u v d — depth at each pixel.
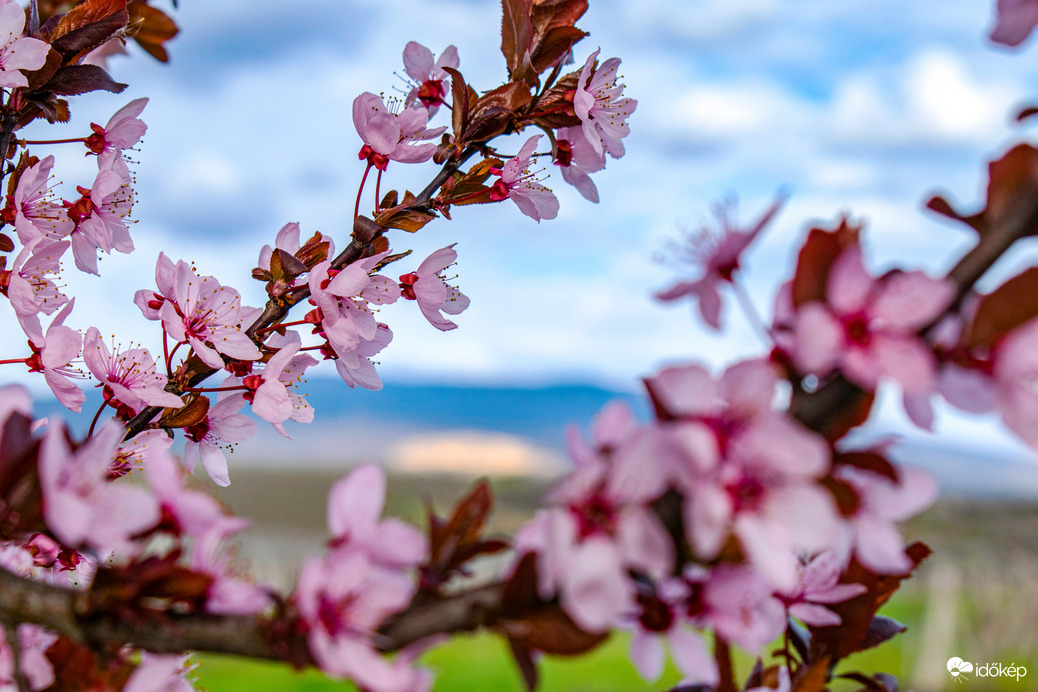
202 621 0.22
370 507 0.22
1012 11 0.23
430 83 0.33
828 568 0.24
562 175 0.32
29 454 0.22
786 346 0.22
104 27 0.31
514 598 0.21
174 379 0.30
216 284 0.31
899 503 0.22
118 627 0.22
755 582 0.22
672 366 0.21
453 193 0.31
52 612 0.22
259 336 0.31
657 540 0.20
